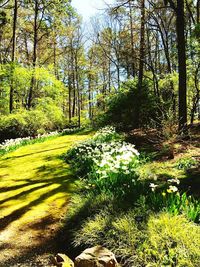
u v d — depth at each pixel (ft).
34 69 73.05
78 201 23.79
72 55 135.85
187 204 19.72
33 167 38.42
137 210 19.44
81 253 16.78
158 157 37.35
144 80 67.00
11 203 25.89
